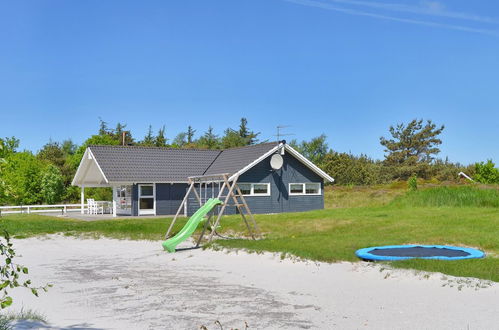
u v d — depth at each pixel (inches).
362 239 553.0
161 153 1215.6
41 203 1651.1
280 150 1136.2
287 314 303.1
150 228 795.4
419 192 968.3
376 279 385.7
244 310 316.2
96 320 293.0
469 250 461.7
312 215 834.2
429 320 277.3
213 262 508.1
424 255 441.7
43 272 485.7
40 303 343.9
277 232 689.0
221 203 641.0
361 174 2373.3
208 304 334.6
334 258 456.4
